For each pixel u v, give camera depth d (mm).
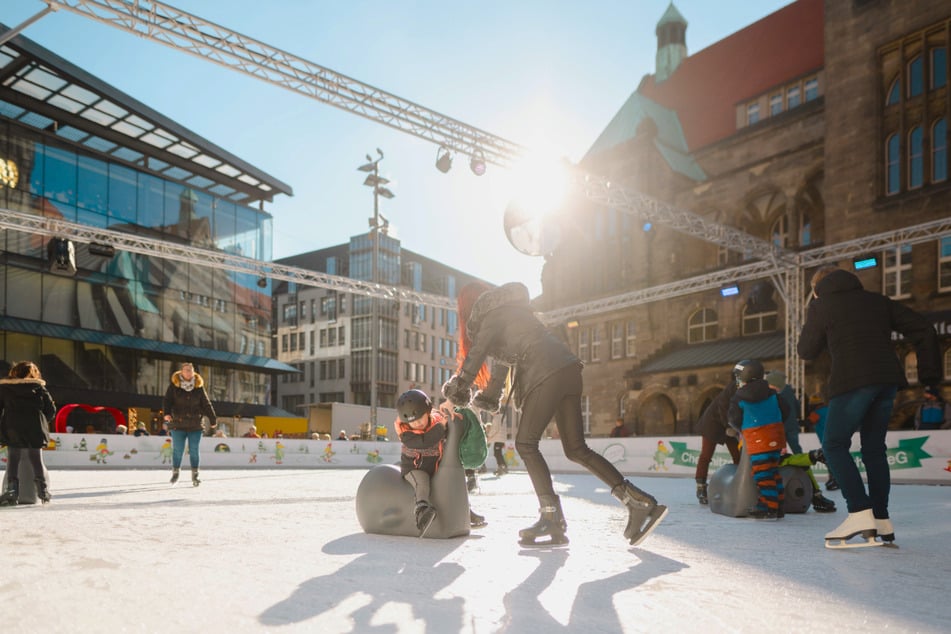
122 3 10797
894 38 27484
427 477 4215
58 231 17750
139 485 9836
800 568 3305
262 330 43062
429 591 2662
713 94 39156
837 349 4176
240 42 11930
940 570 3279
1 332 31281
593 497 8047
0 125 32062
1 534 4273
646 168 36812
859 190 28094
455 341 75438
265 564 3236
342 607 2375
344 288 22359
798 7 38062
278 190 43094
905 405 24594
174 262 38312
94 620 2164
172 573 2961
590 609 2393
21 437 6402
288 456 20406
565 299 40219
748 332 32344
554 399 3859
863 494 4074
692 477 15594
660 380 33312
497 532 4633
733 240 20625
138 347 35562
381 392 65312
